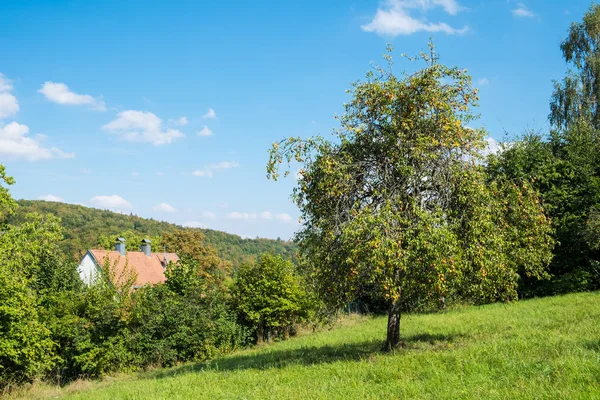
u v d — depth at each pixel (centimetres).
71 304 2252
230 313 2767
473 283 1227
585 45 3638
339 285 1228
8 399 1772
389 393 812
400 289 1112
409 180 1172
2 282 1917
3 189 2227
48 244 2386
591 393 634
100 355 2181
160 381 1447
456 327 1844
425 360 1038
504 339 1277
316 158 1266
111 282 2438
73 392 1758
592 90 3575
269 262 2923
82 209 10356
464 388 749
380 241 1037
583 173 2942
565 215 2884
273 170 1262
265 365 1416
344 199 1212
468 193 1184
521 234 1458
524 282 3023
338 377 1029
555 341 1084
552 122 3747
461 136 1207
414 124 1209
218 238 11512
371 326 2383
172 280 2698
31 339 1978
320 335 2452
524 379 761
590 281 2780
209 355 2364
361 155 1279
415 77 1206
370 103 1245
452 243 1087
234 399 956
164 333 2378
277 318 2839
